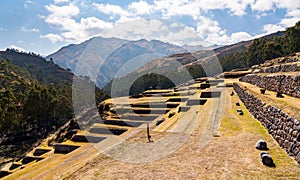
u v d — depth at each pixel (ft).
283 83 46.32
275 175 21.07
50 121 164.25
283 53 169.89
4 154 114.62
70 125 94.53
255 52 191.01
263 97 42.88
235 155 26.30
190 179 21.68
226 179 21.11
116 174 24.30
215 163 24.56
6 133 143.95
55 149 63.31
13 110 141.59
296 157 23.43
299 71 48.78
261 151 26.96
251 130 35.86
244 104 57.82
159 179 22.20
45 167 39.50
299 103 32.53
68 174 27.71
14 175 41.83
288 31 162.81
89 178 24.38
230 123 40.52
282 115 29.09
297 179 20.07
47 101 158.30
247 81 88.43
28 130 161.58
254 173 21.77
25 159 74.43
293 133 24.89
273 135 31.73
